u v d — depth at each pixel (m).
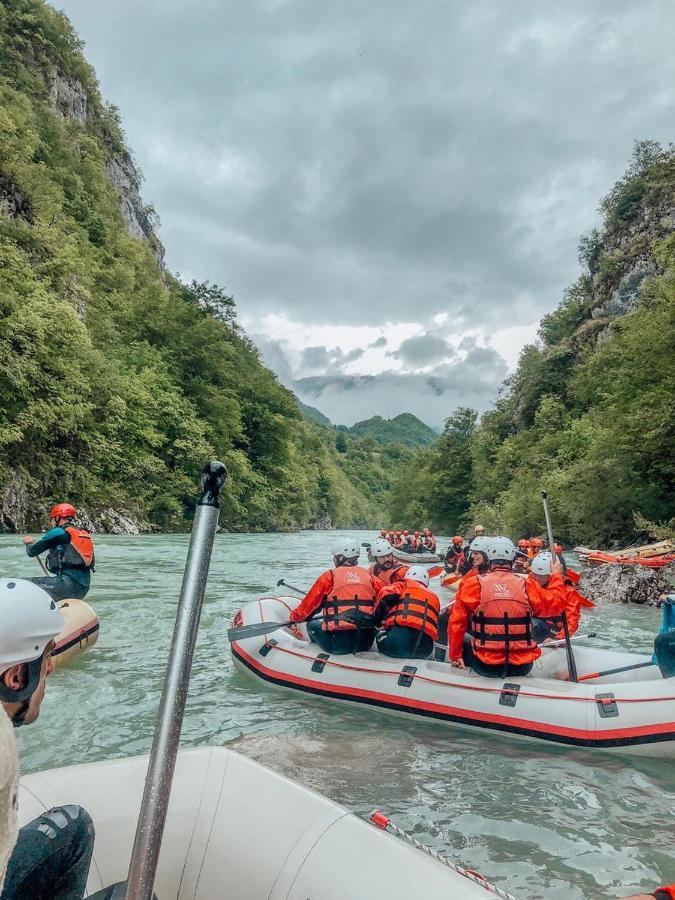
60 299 32.22
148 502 32.41
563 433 36.72
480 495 52.53
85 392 28.22
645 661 5.17
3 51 55.91
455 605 5.03
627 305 49.62
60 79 63.19
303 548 25.80
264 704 5.24
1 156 33.59
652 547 16.31
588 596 11.65
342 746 4.38
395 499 78.94
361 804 3.49
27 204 34.72
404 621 5.43
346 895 1.67
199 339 44.16
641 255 50.53
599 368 37.38
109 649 6.53
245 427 49.34
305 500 61.38
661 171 54.59
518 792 3.69
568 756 4.29
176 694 1.23
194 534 1.30
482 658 4.94
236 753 2.19
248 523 45.44
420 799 3.57
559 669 5.42
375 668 5.30
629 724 4.34
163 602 9.24
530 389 51.41
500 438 54.84
